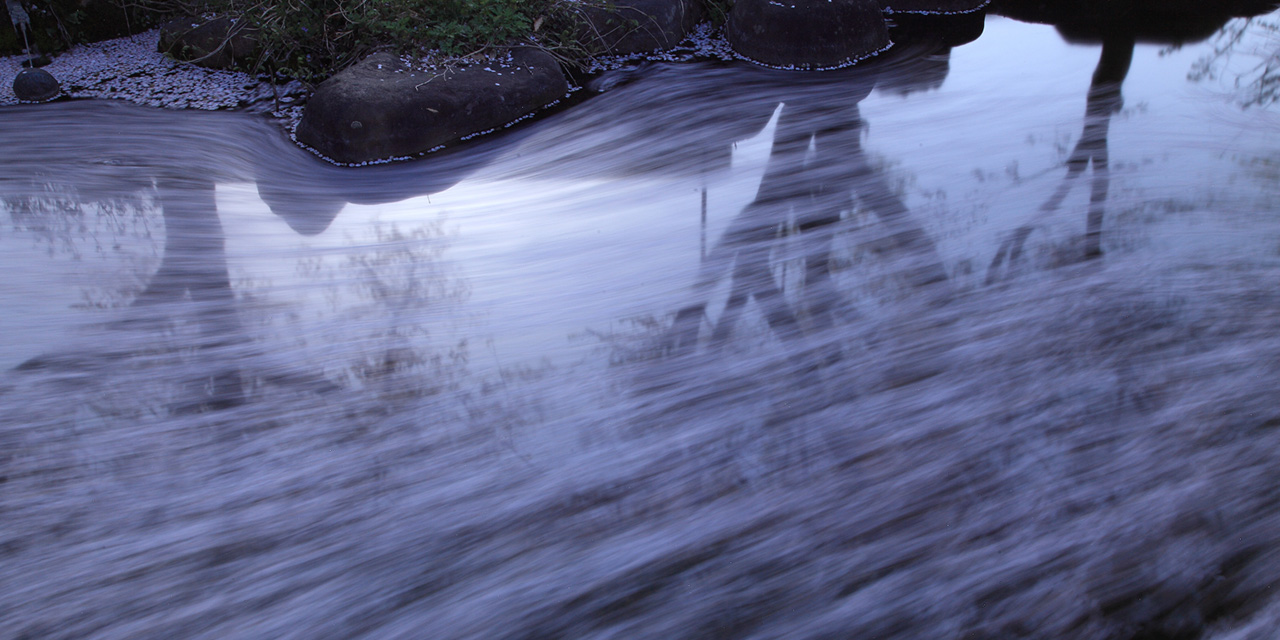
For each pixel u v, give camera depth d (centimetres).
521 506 346
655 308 475
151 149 659
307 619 302
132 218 570
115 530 333
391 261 527
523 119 732
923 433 379
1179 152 655
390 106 654
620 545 328
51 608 306
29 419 387
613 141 696
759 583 316
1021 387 404
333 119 650
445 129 682
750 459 368
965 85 805
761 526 338
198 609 311
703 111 750
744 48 867
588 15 838
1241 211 561
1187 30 936
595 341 446
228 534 333
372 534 339
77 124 698
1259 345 425
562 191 619
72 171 622
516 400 402
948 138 695
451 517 340
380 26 746
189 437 381
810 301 478
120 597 306
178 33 823
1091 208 573
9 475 360
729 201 601
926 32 945
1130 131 696
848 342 442
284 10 764
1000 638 289
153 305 480
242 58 805
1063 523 330
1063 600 299
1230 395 390
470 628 300
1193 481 346
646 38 869
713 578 317
